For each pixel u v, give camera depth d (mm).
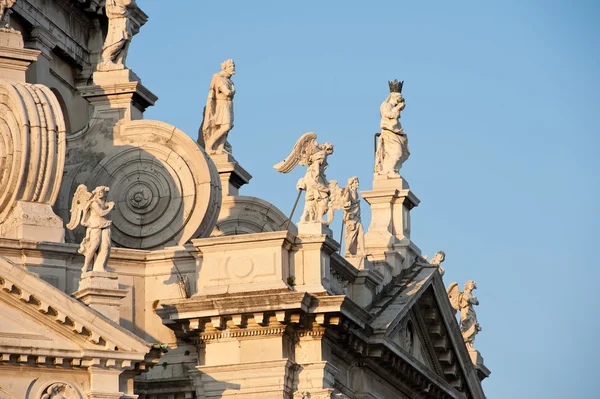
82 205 100500
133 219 112438
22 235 103375
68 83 131625
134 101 115500
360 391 114688
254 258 105938
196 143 113500
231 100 122875
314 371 106188
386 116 129500
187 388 106062
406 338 123500
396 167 128875
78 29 132750
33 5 127188
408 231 127812
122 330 97625
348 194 118688
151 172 113188
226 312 104750
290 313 104812
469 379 133125
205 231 112625
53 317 96375
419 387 124500
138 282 107188
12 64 108625
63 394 96875
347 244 118688
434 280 125812
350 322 108750
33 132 105125
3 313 96000
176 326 106062
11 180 104688
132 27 127188
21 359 95875
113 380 97688
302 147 108562
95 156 113938
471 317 143125
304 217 107750
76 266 104188
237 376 105188
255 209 118750
